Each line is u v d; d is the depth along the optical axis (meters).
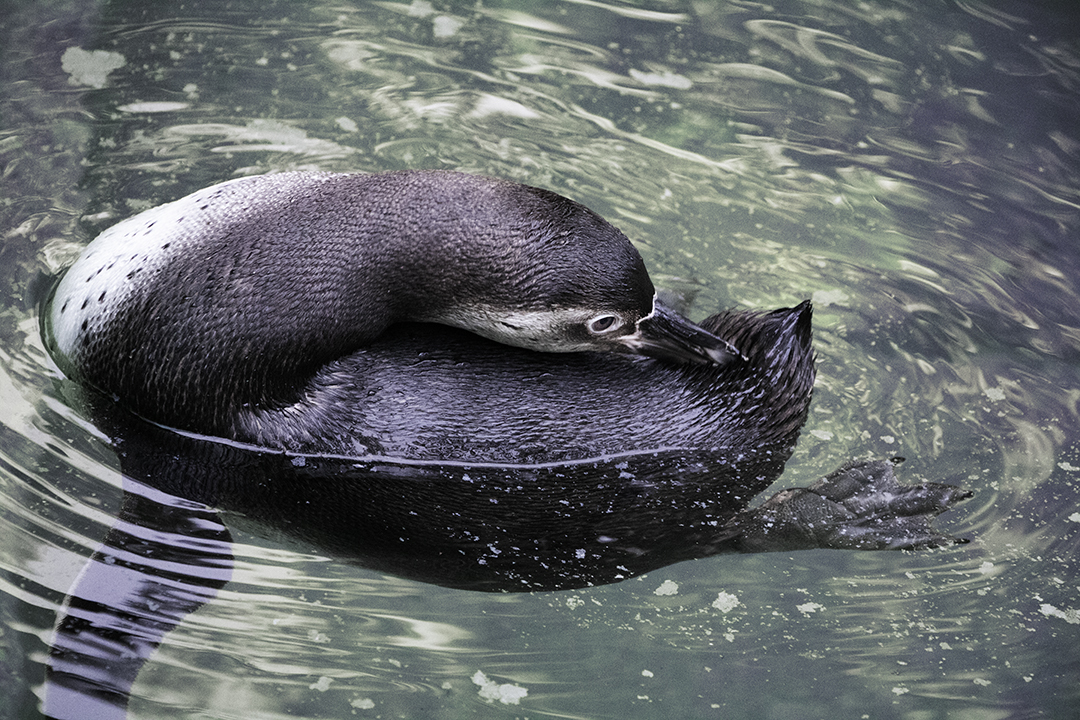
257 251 7.77
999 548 8.51
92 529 7.63
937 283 11.20
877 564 8.39
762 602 8.05
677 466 8.32
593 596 8.00
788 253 11.41
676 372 8.45
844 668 7.60
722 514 8.34
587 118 13.02
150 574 7.40
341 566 7.89
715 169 12.47
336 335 7.92
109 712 6.64
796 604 8.05
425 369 8.16
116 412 8.30
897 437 9.38
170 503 7.86
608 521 8.15
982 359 10.34
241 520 7.92
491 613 7.80
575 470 8.19
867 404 9.70
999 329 10.70
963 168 12.77
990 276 11.34
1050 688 7.48
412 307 8.23
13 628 7.02
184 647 7.18
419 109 12.80
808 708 7.33
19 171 11.00
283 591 7.64
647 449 8.27
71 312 8.39
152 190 11.00
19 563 7.36
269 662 7.20
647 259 11.05
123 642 6.98
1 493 7.75
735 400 8.47
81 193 10.83
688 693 7.39
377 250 7.90
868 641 7.80
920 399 9.80
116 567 7.37
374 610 7.67
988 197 12.38
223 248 7.80
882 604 8.09
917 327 10.63
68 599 7.11
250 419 7.96
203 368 7.78
